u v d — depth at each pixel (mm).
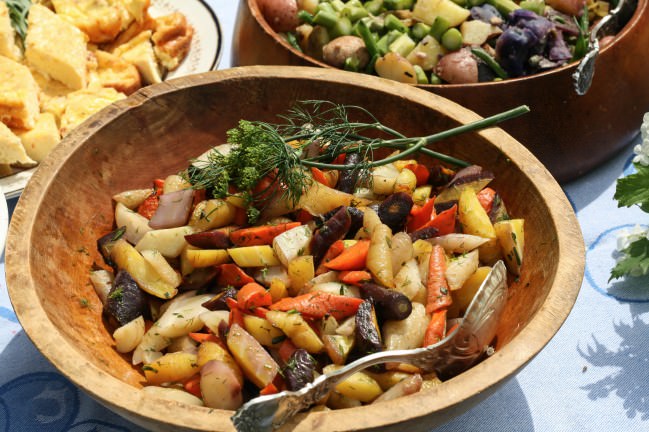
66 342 842
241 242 938
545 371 1003
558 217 929
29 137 1154
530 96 1103
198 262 934
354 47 1173
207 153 997
